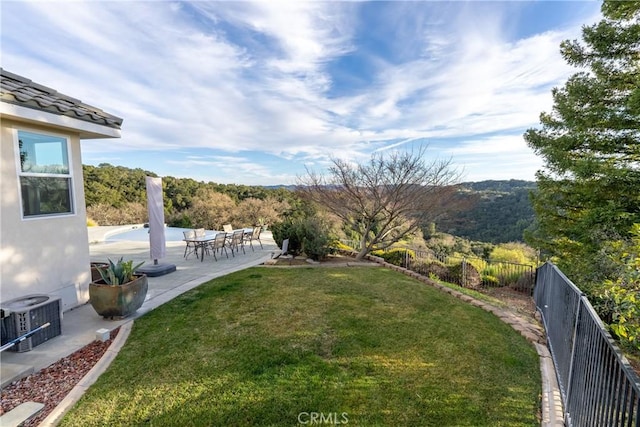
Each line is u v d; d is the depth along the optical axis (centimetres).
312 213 1054
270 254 964
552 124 809
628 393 153
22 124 407
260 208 2206
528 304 718
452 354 337
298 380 281
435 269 862
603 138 702
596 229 624
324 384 276
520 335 407
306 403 250
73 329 391
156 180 703
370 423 229
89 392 262
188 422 228
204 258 880
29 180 418
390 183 900
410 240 1054
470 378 293
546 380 302
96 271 546
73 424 226
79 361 315
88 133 502
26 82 444
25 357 321
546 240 857
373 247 934
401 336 379
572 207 795
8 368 293
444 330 401
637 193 632
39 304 350
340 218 1005
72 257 480
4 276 383
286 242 877
